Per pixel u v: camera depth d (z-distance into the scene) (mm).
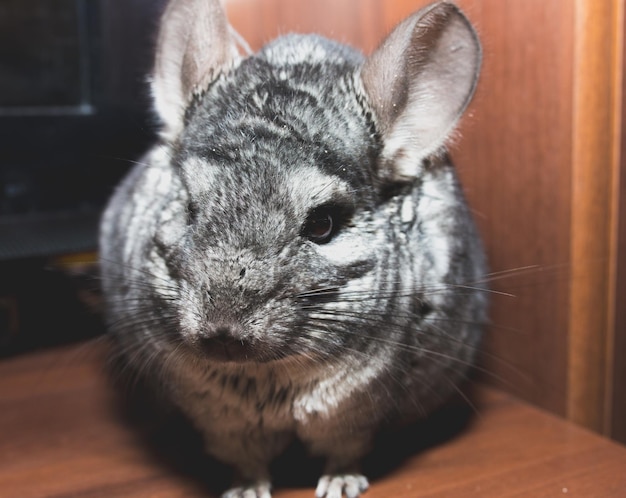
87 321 457
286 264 271
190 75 306
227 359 270
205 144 284
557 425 365
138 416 389
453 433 362
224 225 270
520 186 365
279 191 270
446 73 300
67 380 429
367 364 293
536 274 368
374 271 285
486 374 404
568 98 339
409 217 300
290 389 298
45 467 342
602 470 327
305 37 335
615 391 356
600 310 355
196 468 341
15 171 475
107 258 367
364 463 337
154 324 301
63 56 465
